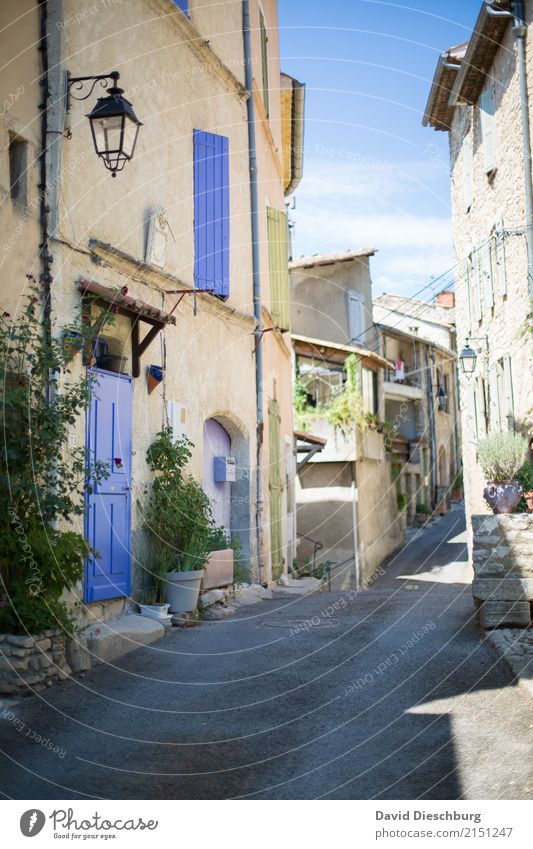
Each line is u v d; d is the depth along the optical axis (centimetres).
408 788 441
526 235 1266
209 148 1137
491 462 852
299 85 1808
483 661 691
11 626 623
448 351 3600
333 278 2453
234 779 455
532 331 1245
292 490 1778
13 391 639
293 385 2198
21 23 737
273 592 1317
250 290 1317
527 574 786
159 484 930
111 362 844
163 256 977
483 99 1516
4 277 691
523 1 1291
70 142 782
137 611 873
